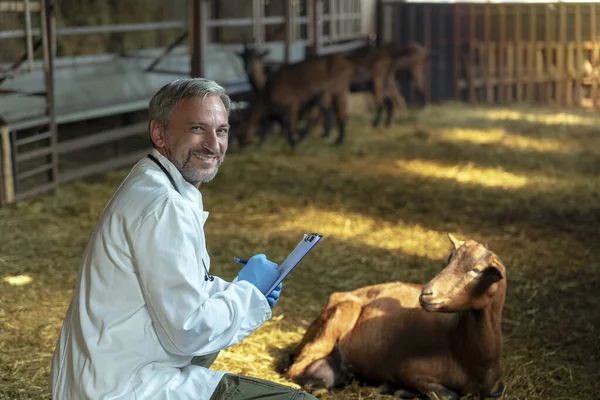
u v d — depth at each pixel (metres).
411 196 9.09
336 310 4.21
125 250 2.46
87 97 9.86
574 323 5.26
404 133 13.66
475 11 17.47
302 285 6.01
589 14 17.23
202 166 2.58
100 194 8.85
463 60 17.72
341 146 12.38
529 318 5.34
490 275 3.58
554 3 17.20
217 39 14.85
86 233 7.39
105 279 2.47
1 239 7.07
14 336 4.86
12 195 8.20
